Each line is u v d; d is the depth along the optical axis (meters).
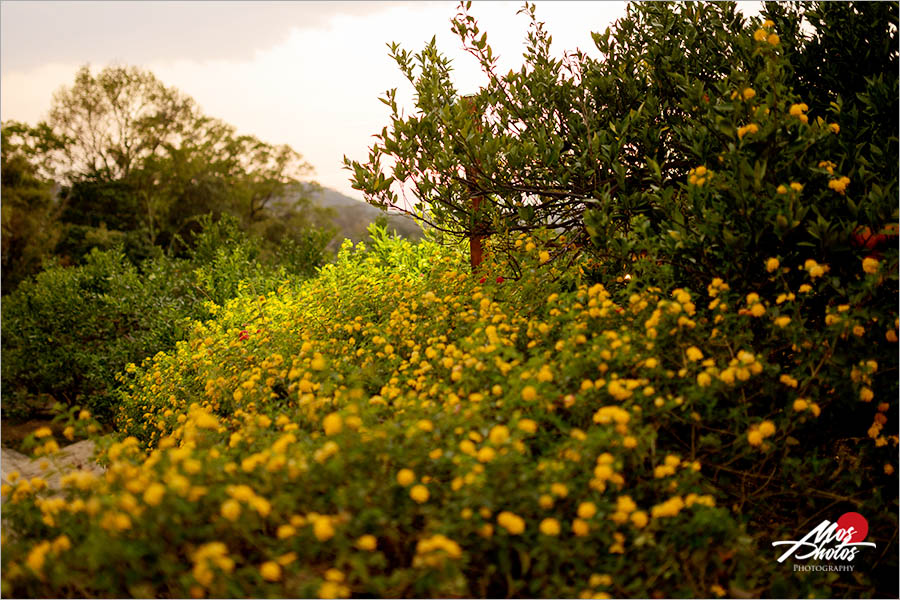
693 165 3.86
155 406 5.10
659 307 2.71
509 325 3.27
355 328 4.18
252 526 1.91
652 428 2.30
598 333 2.89
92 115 28.23
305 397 2.65
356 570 1.87
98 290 9.48
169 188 29.09
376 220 7.18
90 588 2.07
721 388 2.42
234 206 30.81
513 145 4.22
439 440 2.19
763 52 3.16
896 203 2.64
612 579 2.05
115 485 2.15
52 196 27.14
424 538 1.93
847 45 3.68
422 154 4.26
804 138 2.83
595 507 2.02
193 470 2.00
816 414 2.40
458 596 2.01
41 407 10.90
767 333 2.76
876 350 2.61
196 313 8.20
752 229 2.77
